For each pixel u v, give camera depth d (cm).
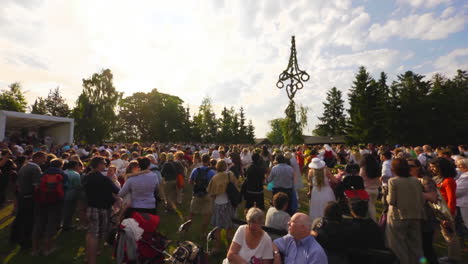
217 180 455
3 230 560
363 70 4028
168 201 705
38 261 414
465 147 720
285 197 321
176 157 758
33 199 466
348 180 422
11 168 746
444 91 3809
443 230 397
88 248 371
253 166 548
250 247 249
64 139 2191
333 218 259
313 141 5653
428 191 364
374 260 233
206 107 5662
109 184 404
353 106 3900
